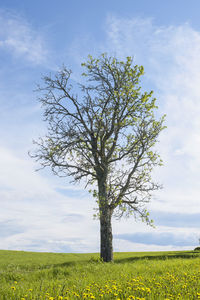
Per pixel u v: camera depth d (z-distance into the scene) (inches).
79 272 425.4
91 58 738.8
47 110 722.2
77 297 222.8
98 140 748.6
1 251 1099.3
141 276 333.7
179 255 762.2
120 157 715.4
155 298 220.4
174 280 284.8
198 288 247.8
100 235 683.4
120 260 713.6
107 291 233.9
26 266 625.9
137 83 698.8
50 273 439.5
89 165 709.9
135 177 730.8
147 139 719.7
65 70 738.2
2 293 244.2
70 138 698.8
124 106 701.3
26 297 220.4
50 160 697.6
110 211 693.9
